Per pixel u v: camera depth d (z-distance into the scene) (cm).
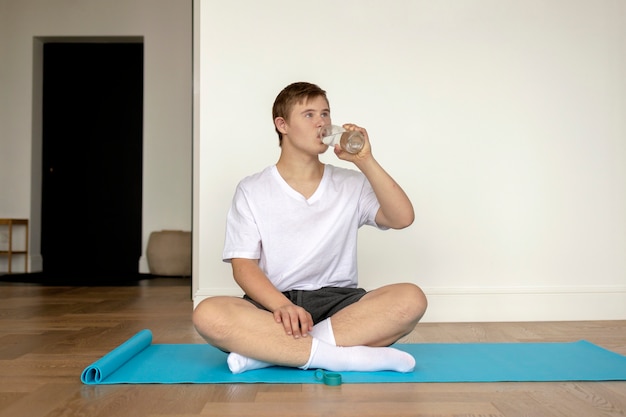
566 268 274
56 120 607
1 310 304
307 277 175
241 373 157
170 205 588
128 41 603
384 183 167
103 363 152
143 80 601
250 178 183
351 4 277
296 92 173
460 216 275
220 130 277
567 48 277
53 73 606
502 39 277
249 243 173
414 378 152
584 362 172
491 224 275
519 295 272
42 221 605
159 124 589
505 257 275
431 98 276
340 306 171
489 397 136
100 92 607
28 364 174
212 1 278
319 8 278
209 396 136
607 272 275
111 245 606
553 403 131
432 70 276
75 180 607
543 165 276
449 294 272
